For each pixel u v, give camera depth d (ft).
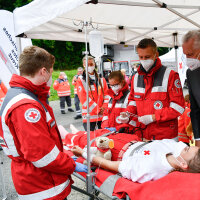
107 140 6.79
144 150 5.90
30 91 4.30
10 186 10.30
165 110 6.81
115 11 8.93
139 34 11.78
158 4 6.64
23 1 60.08
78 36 11.07
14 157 4.35
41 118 4.08
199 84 6.30
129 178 5.66
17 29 6.91
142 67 7.27
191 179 4.43
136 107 8.07
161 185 4.58
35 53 4.26
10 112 3.96
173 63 23.24
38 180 4.32
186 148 5.35
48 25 9.60
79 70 24.40
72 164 4.57
